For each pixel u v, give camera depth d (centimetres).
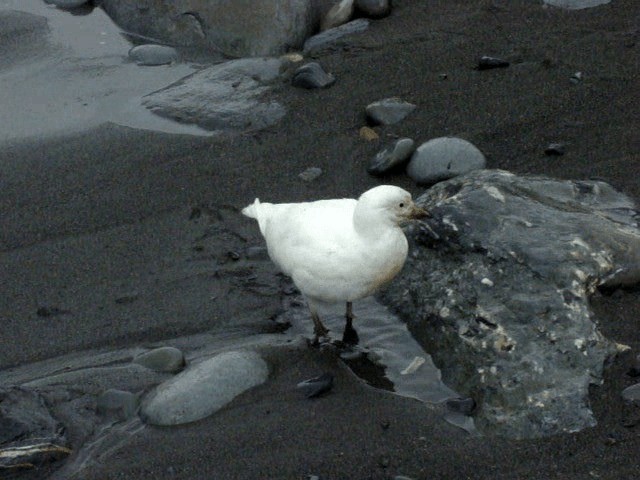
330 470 243
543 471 239
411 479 239
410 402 256
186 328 277
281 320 279
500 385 251
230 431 251
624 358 255
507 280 264
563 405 247
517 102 332
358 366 265
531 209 275
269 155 326
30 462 246
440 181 308
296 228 266
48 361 271
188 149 330
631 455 239
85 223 308
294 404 256
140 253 298
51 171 325
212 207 310
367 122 333
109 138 336
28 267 296
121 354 271
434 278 273
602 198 291
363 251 259
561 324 256
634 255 267
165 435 251
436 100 336
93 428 254
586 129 321
